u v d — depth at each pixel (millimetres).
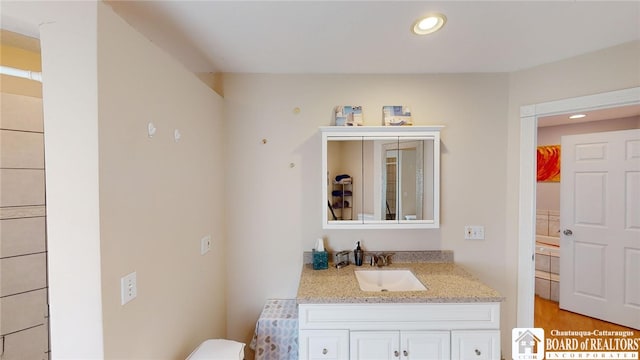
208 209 1658
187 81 1399
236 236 1926
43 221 1431
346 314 1417
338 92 1913
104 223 866
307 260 1919
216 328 1770
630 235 2393
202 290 1571
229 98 1896
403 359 1410
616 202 2455
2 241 1318
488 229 1920
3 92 1328
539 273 3078
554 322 2527
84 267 852
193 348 1455
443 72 1891
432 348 1415
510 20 1273
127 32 966
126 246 964
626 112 2662
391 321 1417
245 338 1942
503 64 1763
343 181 1847
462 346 1408
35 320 1399
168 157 1227
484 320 1412
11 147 1347
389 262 1898
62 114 847
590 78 1600
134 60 1002
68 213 852
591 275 2588
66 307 859
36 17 828
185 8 1146
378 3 1143
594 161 2568
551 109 1729
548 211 3373
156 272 1138
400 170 1854
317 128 1917
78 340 858
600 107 1574
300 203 1934
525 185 1836
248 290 1938
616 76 1527
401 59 1686
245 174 1918
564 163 2744
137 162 1021
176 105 1291
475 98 1901
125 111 958
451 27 1330
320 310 1417
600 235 2541
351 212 1852
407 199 1860
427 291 1459
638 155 2352
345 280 1631
